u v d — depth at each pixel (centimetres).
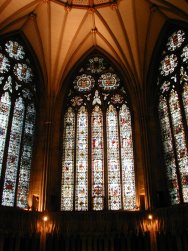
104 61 2427
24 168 1998
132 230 1788
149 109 2158
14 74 2167
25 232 1750
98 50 2431
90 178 2039
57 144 2133
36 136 2125
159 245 1755
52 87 2273
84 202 1978
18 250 1741
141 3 2078
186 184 1809
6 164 1911
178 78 2080
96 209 1952
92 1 2134
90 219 1838
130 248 1802
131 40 2244
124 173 2044
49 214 1855
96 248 1819
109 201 1972
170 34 2225
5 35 2156
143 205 1873
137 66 2261
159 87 2198
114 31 2253
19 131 2059
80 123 2227
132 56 2264
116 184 2017
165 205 1852
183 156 1877
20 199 1908
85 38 2345
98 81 2364
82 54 2427
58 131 2175
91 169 2069
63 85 2325
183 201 1791
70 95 2333
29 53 2295
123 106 2258
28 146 2077
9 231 1700
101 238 1834
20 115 2109
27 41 2270
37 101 2250
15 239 1761
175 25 2173
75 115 2259
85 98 2312
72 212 1861
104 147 2127
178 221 1661
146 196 1888
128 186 2003
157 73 2253
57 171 2053
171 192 1881
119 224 1806
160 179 1948
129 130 2170
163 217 1736
